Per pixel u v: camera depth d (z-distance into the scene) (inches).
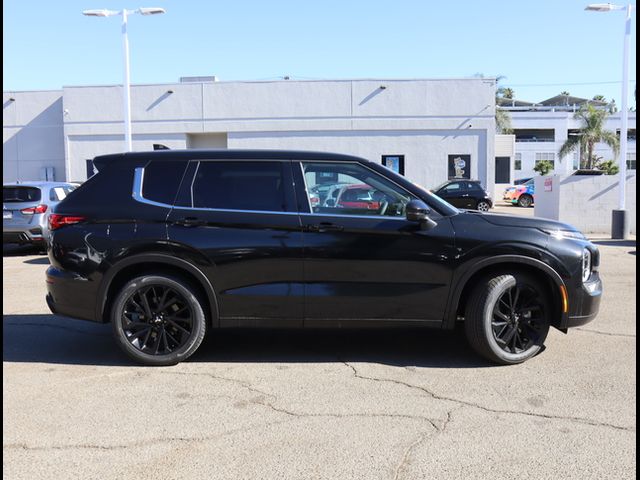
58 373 185.5
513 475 121.0
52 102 1138.7
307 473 122.2
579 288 187.3
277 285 187.5
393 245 185.6
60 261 191.6
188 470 123.7
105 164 199.9
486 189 1071.0
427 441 136.5
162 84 1082.7
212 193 192.4
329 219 186.9
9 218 459.5
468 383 175.2
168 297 192.4
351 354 205.9
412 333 233.8
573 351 206.5
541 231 188.7
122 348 190.7
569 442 135.8
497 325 188.2
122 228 189.2
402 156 1077.8
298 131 1081.4
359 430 142.6
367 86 1067.9
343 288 186.7
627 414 151.9
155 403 160.4
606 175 634.8
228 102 1082.1
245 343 220.2
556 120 2144.4
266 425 145.8
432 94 1063.0
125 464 126.3
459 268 185.3
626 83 580.4
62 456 129.9
